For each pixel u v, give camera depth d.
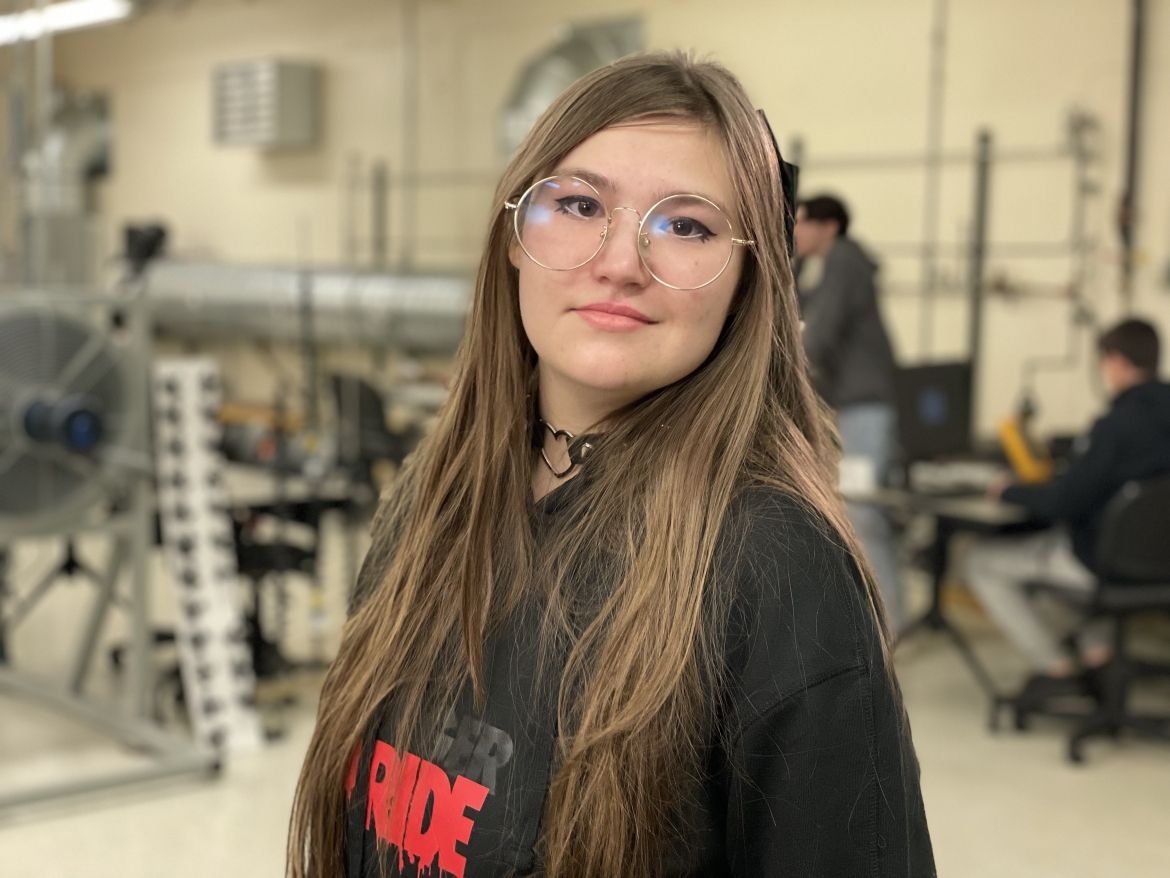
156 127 9.48
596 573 0.77
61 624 4.83
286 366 7.98
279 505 4.00
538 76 6.69
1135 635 4.77
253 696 3.71
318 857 0.89
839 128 5.77
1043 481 3.90
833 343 4.06
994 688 3.88
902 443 4.09
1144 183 4.86
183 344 8.84
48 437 3.05
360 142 8.12
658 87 0.79
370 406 4.68
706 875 0.75
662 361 0.78
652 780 0.71
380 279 7.04
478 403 0.88
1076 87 5.00
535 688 0.76
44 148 4.38
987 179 5.28
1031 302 5.20
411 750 0.81
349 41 8.13
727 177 0.78
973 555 3.97
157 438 3.61
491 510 0.84
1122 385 3.62
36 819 3.03
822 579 0.72
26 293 3.17
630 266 0.77
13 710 3.87
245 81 8.34
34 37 7.07
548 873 0.73
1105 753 3.64
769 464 0.77
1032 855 2.94
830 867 0.71
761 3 6.02
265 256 8.76
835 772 0.70
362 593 0.97
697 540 0.74
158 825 3.02
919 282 5.54
